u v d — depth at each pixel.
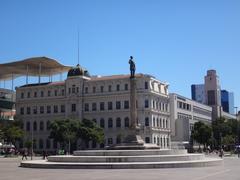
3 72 174.62
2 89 182.62
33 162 54.50
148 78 143.00
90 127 131.25
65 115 154.25
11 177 36.00
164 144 150.75
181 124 171.25
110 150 57.47
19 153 135.88
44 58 157.12
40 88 160.75
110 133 145.62
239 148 134.50
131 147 60.19
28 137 158.88
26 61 158.88
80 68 155.12
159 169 44.34
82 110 151.75
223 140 164.88
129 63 63.38
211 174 37.69
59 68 168.50
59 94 157.50
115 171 41.59
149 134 140.00
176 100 175.25
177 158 51.62
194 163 48.62
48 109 158.50
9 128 132.75
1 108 165.88
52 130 127.69
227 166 52.62
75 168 47.16
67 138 124.81
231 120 192.62
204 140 159.50
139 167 45.81
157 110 147.12
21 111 163.62
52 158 55.09
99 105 149.62
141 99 142.88
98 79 151.62
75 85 153.62
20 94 164.62
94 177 34.56
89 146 145.25
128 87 145.12
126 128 143.12
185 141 172.62
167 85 158.50
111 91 147.75
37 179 33.28
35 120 159.75
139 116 142.38
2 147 141.88
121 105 145.88
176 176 35.16
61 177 35.00
